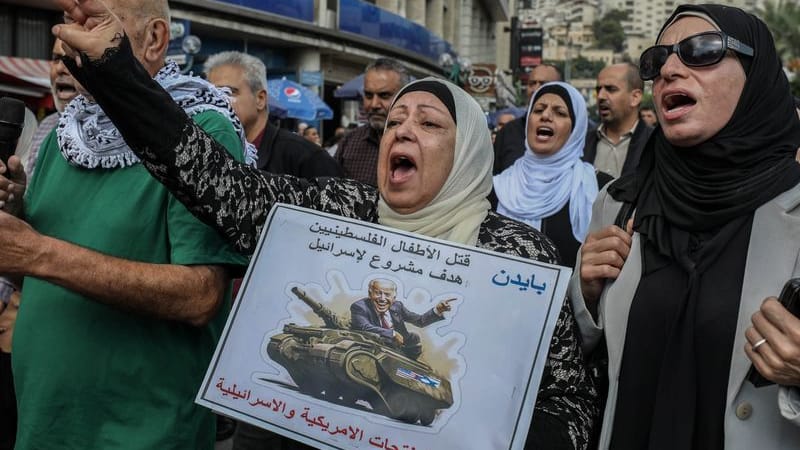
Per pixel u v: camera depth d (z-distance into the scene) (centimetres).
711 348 175
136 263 187
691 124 181
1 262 175
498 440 166
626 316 189
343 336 183
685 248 183
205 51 1789
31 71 1124
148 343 199
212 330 217
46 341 199
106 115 186
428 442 170
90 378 196
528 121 405
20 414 204
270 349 186
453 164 200
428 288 182
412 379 175
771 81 183
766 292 170
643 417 184
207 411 217
